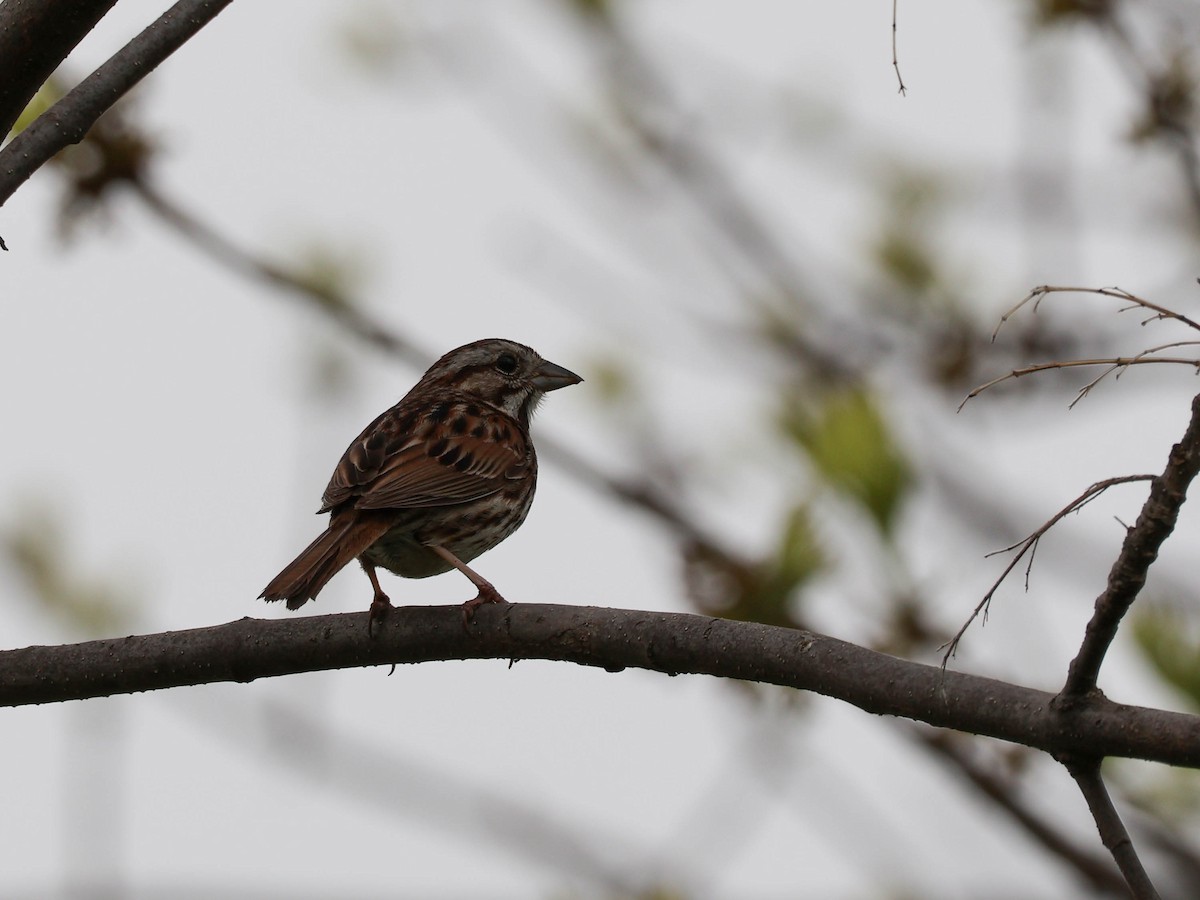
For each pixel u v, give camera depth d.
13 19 7.79
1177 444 5.86
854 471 9.35
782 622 9.35
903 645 9.42
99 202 11.28
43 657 8.63
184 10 8.19
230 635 8.53
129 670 8.55
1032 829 9.63
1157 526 5.92
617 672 7.98
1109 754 6.34
